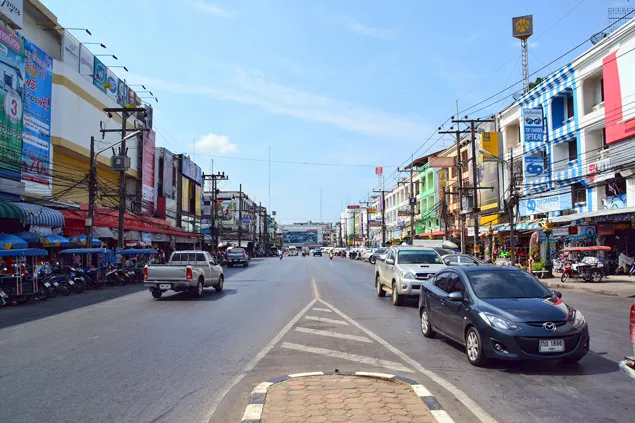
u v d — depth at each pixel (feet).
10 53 74.23
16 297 53.01
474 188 102.22
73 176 98.78
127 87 130.11
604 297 57.06
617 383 20.51
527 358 21.77
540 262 87.20
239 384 20.80
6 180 72.74
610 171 70.49
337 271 115.24
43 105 84.28
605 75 77.77
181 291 65.10
